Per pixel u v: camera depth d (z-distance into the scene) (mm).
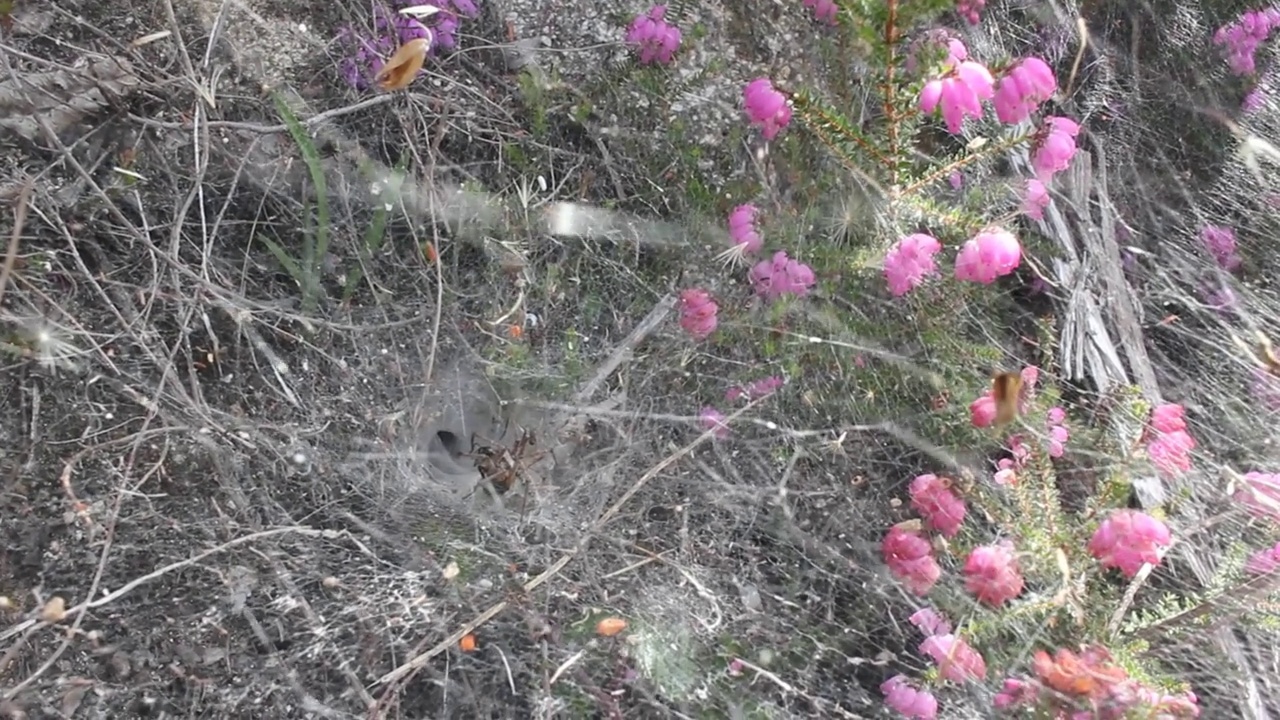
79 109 338
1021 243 368
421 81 375
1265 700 317
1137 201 401
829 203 367
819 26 378
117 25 350
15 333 317
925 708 313
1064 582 300
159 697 306
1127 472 310
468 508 350
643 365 368
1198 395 366
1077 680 288
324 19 372
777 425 359
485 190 375
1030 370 332
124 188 337
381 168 367
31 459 313
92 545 310
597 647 324
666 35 378
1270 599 303
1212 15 420
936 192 369
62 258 328
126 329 326
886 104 320
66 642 294
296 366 346
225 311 339
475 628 323
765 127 335
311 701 311
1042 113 401
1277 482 316
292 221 355
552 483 357
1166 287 387
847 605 343
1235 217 400
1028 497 316
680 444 360
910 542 317
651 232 380
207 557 317
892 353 360
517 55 389
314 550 326
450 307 365
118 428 321
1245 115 413
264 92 358
